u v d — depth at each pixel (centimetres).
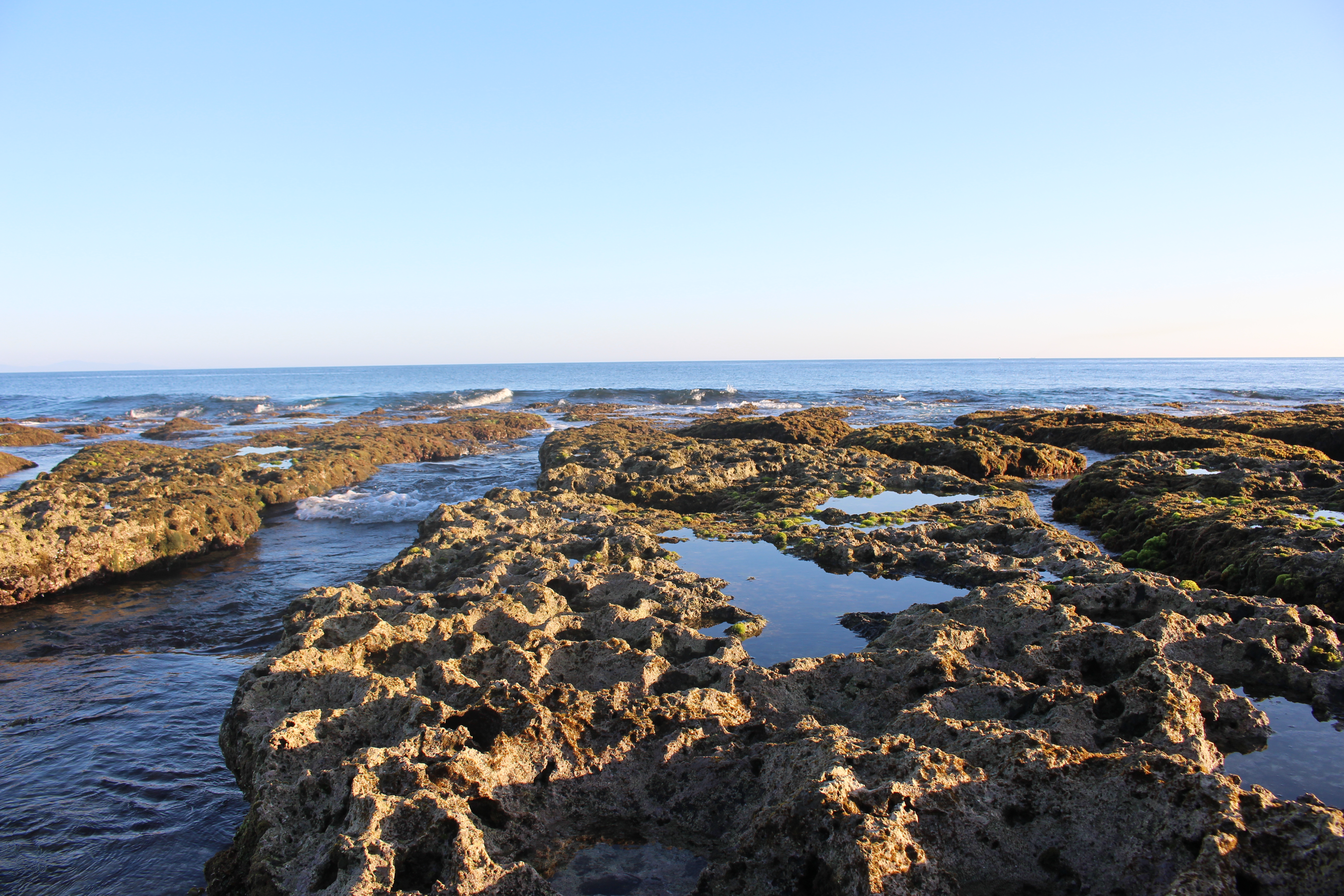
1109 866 597
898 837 585
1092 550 1595
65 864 857
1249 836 567
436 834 643
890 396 8600
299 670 981
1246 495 2056
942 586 1469
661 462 2712
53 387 18650
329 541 2384
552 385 14600
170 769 1048
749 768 769
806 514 2103
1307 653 1022
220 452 3759
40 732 1153
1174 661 947
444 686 912
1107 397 8412
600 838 714
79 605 1778
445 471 3744
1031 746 674
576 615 1198
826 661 984
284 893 644
